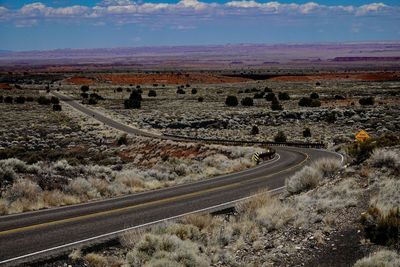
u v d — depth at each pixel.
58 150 52.69
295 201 16.09
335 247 10.75
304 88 154.88
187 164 37.94
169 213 16.09
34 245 11.91
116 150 54.59
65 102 124.44
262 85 179.62
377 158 17.83
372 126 70.62
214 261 10.88
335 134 65.38
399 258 9.31
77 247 11.76
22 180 19.67
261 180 24.81
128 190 22.33
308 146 52.16
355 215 12.70
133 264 10.51
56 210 16.73
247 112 90.12
